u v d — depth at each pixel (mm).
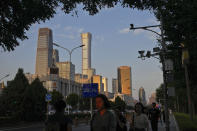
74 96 100938
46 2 14078
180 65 16344
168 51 15898
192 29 12047
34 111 37312
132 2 12602
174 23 12562
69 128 4188
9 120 29594
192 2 11477
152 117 14273
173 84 19047
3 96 38812
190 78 15891
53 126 4164
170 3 12141
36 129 23828
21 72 39188
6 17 14758
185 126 13156
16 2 13852
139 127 7289
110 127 3824
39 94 38938
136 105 7496
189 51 12602
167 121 15359
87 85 22656
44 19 14750
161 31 16234
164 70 16094
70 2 14055
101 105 4008
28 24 15023
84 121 38156
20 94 37188
